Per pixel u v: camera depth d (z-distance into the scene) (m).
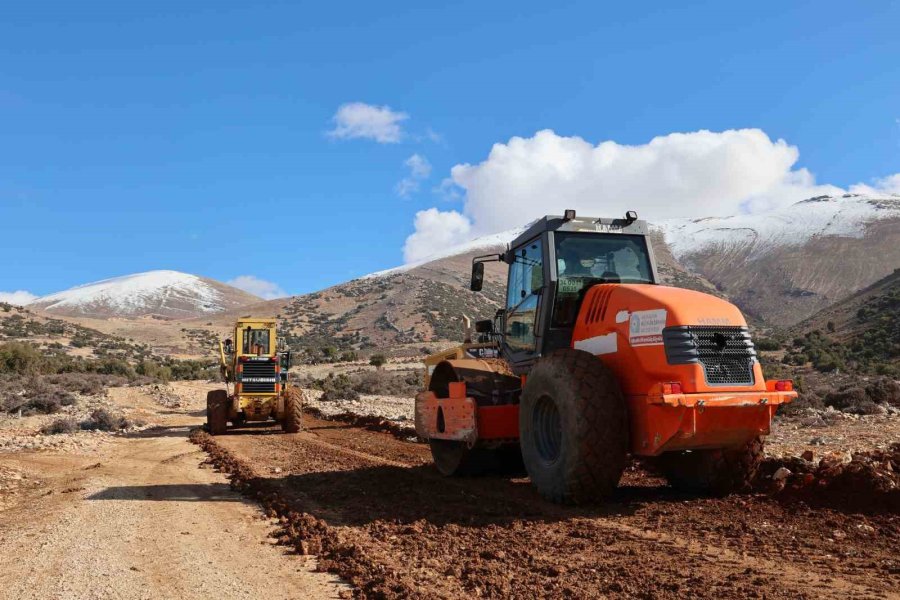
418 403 10.70
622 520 6.75
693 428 6.70
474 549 5.94
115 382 43.97
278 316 165.00
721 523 6.48
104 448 16.09
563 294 8.37
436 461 10.47
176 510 8.21
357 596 4.88
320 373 62.12
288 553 6.13
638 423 7.07
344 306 168.75
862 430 13.15
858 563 5.14
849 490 6.93
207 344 149.38
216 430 19.16
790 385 7.03
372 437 16.73
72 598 4.98
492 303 155.88
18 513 8.43
